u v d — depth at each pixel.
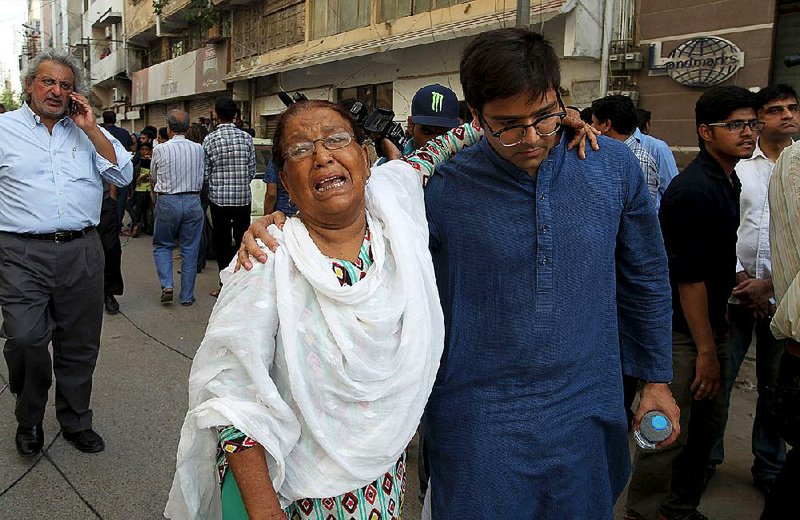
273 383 1.49
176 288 7.70
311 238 1.59
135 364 5.08
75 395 3.61
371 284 1.57
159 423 4.02
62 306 3.44
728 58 6.45
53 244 3.31
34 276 3.29
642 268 2.01
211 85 18.20
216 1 16.59
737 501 3.22
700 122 2.78
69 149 3.36
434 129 3.37
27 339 3.27
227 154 6.61
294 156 1.57
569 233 1.84
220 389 1.50
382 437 1.57
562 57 7.87
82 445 3.63
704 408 2.88
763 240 3.23
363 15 12.05
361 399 1.55
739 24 6.37
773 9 6.12
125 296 7.31
